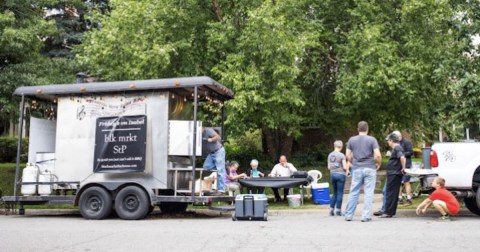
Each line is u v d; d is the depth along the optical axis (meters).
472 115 12.98
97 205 11.41
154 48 15.54
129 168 11.45
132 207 11.25
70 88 11.93
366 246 6.88
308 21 18.05
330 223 9.91
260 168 21.12
